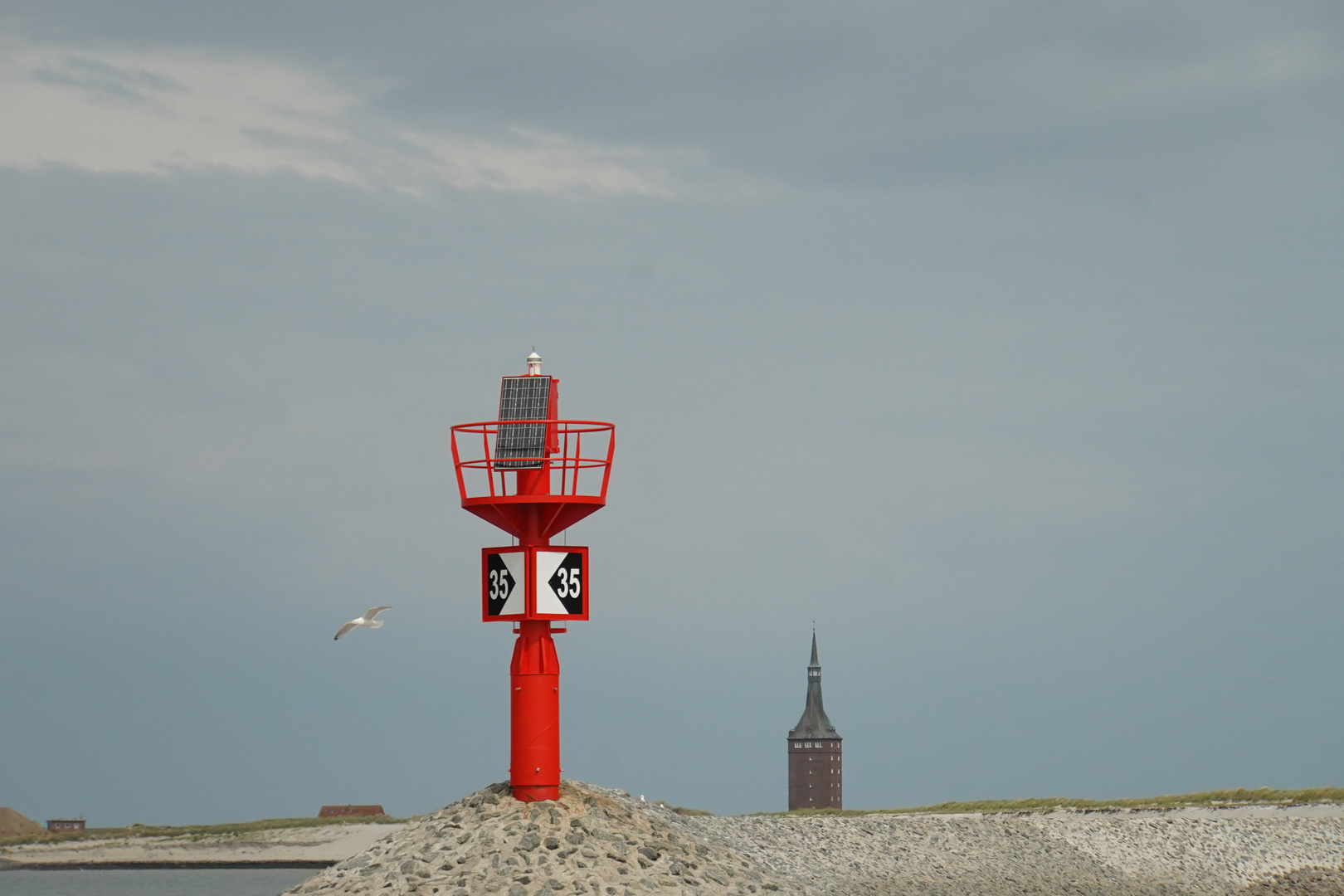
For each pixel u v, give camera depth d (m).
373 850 55.44
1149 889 88.06
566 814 54.31
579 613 54.31
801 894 55.59
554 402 54.41
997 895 80.00
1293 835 105.44
